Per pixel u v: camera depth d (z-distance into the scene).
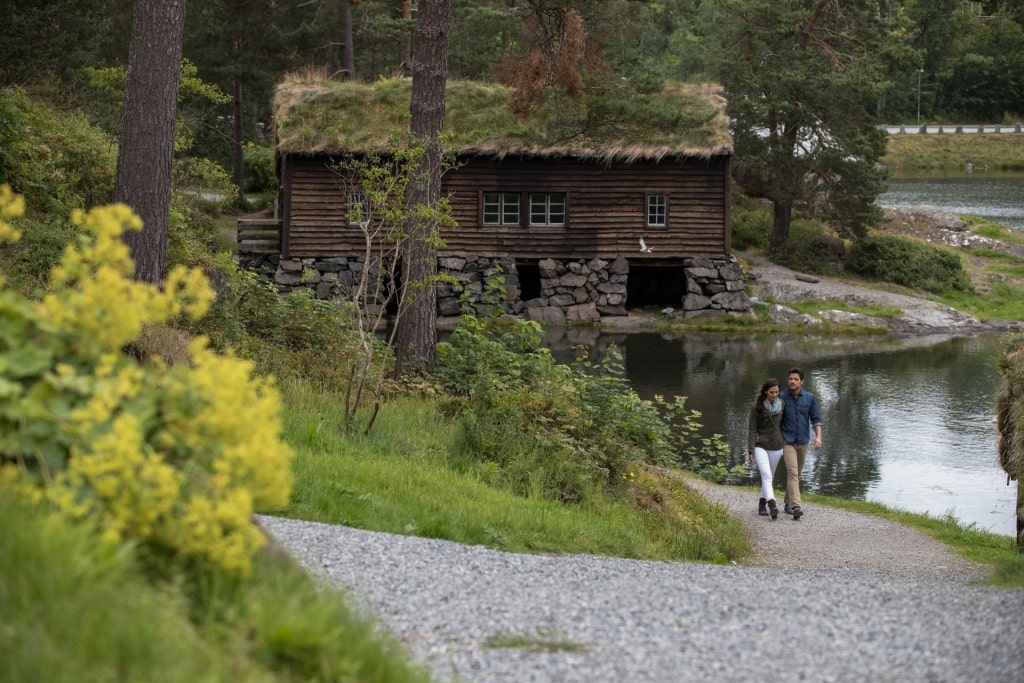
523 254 33.41
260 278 15.71
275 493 4.55
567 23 20.05
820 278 39.03
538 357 13.91
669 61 74.56
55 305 4.57
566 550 9.13
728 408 22.16
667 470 15.02
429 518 8.73
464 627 5.31
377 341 15.80
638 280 37.12
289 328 14.77
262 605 4.39
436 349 14.22
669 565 7.96
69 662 3.54
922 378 26.33
